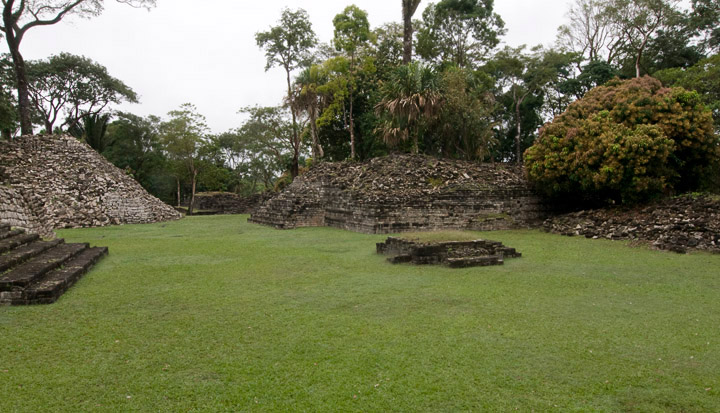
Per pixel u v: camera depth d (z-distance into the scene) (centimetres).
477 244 1020
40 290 659
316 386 389
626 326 541
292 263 1016
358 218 1741
